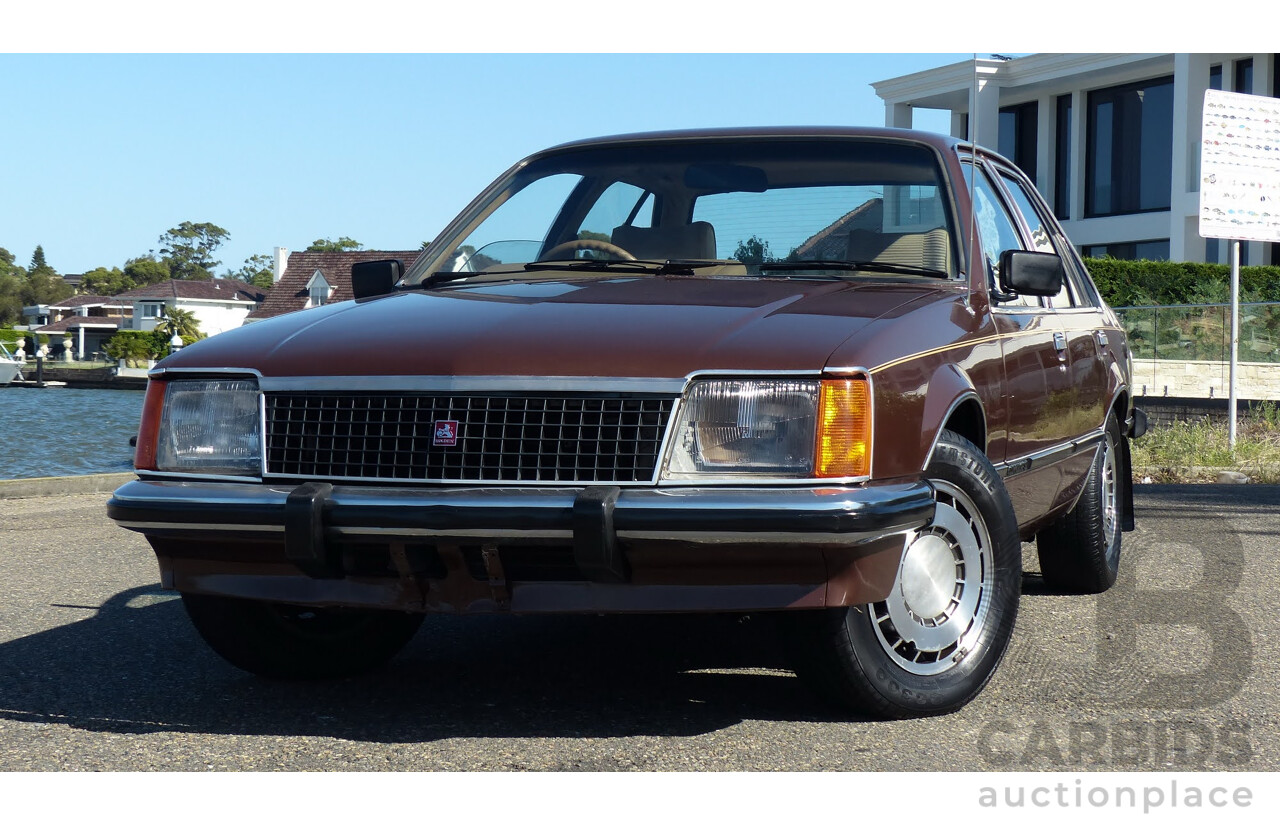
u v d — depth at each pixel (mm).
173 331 78250
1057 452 4449
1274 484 10008
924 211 4078
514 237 4371
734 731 3289
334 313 3670
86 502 9102
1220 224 11570
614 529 2932
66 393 60500
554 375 3102
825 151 4297
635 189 4344
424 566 3102
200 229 160875
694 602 3037
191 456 3381
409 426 3178
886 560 3094
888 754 3111
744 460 3037
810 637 3262
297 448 3266
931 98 30266
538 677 3869
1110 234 27891
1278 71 24203
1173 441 11953
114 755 3121
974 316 3771
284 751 3146
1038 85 28625
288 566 3244
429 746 3180
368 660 3922
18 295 146750
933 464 3375
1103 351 5172
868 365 3094
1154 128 27500
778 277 3889
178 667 4039
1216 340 16859
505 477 3104
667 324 3234
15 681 3850
